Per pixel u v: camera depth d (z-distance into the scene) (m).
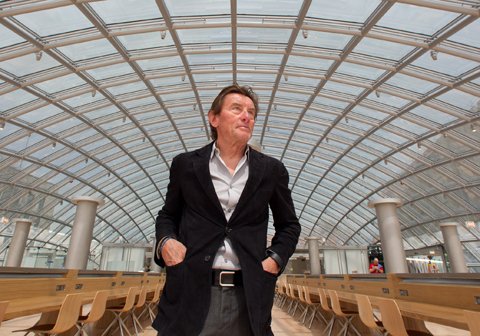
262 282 1.54
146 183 37.66
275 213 1.95
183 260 1.57
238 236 1.61
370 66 15.97
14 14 11.75
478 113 17.14
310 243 33.88
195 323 1.42
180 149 32.19
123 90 19.83
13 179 24.38
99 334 8.68
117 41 15.07
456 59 14.31
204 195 1.69
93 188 32.28
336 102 21.38
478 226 27.45
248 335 1.49
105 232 42.00
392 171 27.97
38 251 33.22
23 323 9.68
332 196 38.81
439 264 33.62
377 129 22.36
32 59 15.03
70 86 17.88
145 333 9.23
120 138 26.34
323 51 16.28
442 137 20.47
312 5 13.42
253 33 15.66
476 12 11.20
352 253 37.28
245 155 1.89
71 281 7.90
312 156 31.77
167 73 18.81
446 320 4.12
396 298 7.57
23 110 18.06
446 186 25.77
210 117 2.10
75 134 23.14
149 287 11.55
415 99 17.62
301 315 12.96
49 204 30.17
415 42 13.63
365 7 13.00
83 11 12.59
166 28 14.50
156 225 1.89
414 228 35.03
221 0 13.48
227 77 20.28
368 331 9.16
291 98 22.41
